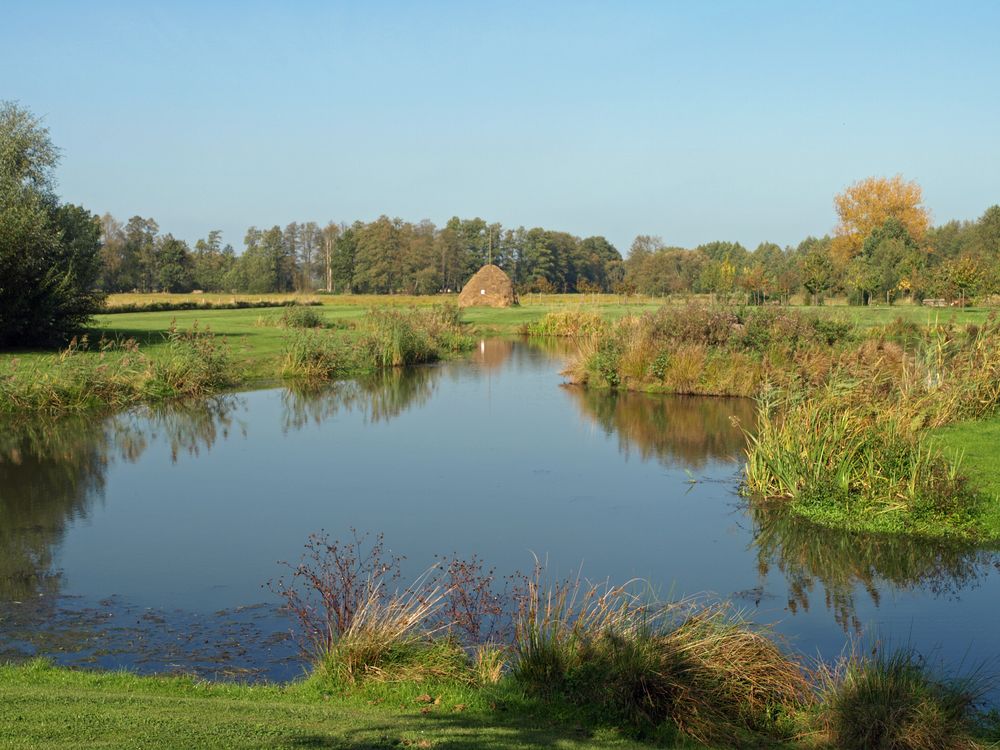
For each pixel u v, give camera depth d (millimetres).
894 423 12844
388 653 6648
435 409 20641
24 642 7438
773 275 60656
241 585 8945
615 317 42062
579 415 19703
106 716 5090
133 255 108312
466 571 8641
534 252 109812
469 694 6160
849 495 11852
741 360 23047
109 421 18797
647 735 5680
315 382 25250
